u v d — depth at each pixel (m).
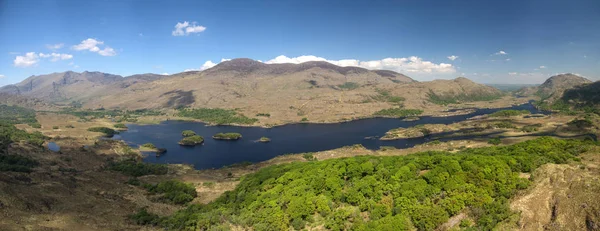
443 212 44.78
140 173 125.56
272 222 52.69
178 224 61.41
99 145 186.62
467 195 47.09
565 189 43.62
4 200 61.69
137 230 60.38
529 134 188.88
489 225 41.00
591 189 40.66
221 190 98.06
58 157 146.62
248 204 65.69
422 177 54.91
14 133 192.50
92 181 99.69
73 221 60.16
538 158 56.75
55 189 80.31
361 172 62.56
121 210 72.75
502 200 46.09
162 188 95.31
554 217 39.66
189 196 89.00
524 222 40.75
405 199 48.69
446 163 56.06
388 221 44.84
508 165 53.94
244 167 144.50
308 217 52.31
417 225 44.53
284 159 155.12
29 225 53.84
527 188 47.75
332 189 57.84
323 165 70.75
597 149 58.31
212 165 161.62
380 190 53.88
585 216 37.28
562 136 180.62
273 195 64.19
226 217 62.00
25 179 84.75
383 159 69.00
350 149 175.38
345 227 47.69
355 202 53.34
